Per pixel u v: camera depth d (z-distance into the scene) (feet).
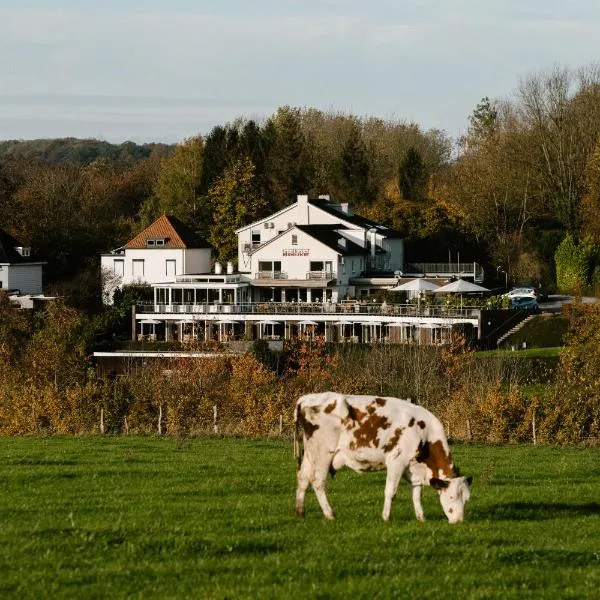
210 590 56.54
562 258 395.34
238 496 84.33
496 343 297.12
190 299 370.94
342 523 71.56
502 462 115.24
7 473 95.30
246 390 179.93
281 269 374.63
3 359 206.90
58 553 63.21
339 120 589.32
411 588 57.36
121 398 163.22
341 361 228.43
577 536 71.97
